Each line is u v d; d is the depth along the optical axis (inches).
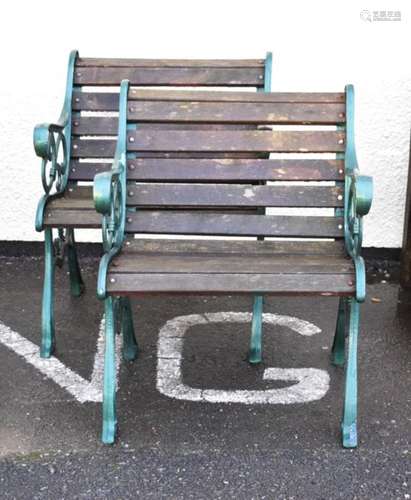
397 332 107.0
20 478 74.0
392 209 129.1
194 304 116.0
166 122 89.1
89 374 93.7
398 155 126.7
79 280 117.7
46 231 96.3
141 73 106.0
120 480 73.9
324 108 89.0
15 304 115.0
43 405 86.4
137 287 75.9
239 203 87.3
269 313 113.0
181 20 123.0
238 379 93.0
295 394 89.4
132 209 87.6
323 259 82.0
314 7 121.7
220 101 89.5
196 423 83.2
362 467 76.0
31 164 129.3
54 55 125.0
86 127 106.0
